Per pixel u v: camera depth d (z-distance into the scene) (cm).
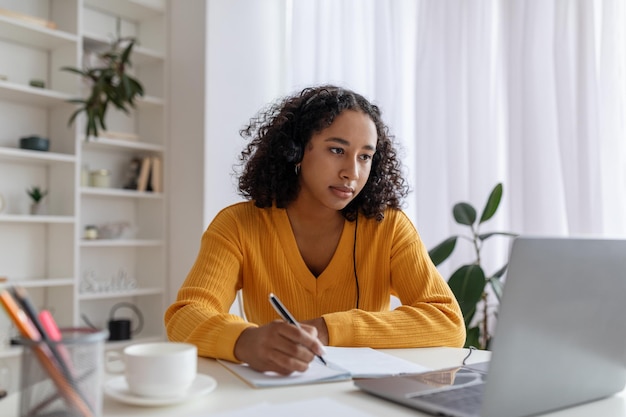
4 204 292
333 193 134
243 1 351
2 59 300
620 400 81
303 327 95
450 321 120
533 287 67
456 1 277
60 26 312
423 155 285
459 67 276
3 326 262
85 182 319
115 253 348
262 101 358
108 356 93
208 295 123
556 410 75
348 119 133
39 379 57
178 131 343
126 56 301
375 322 114
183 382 75
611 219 229
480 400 75
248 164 149
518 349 67
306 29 349
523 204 247
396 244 144
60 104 311
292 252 140
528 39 249
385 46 306
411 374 88
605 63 230
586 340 74
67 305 305
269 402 77
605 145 230
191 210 335
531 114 247
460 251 271
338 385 86
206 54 332
